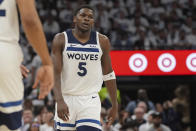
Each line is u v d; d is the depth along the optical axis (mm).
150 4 21453
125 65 14492
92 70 6172
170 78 15508
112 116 6590
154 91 16828
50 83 3037
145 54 14531
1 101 3039
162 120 14516
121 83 15586
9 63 3027
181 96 16469
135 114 12953
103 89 14742
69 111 6137
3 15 3066
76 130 6156
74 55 6109
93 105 6133
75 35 6172
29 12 2842
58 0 21172
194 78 15445
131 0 21562
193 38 19750
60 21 20391
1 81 3021
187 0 21875
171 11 21156
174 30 19766
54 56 6133
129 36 19406
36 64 15867
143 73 14516
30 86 15273
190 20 20484
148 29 20031
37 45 2926
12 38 3090
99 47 6184
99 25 19797
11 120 3104
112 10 20938
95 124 6078
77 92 6160
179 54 14602
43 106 12742
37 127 10664
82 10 6125
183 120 16391
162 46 16750
